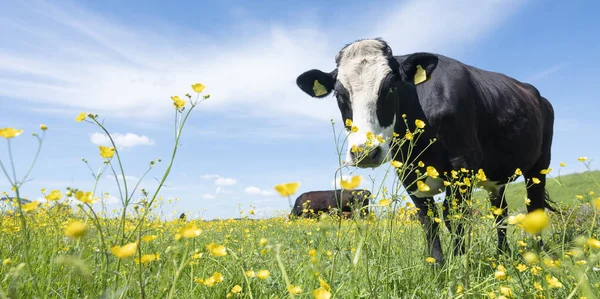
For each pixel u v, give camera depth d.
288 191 1.29
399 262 3.33
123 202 1.89
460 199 4.52
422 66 4.84
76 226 1.32
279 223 7.23
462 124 4.95
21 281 2.05
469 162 4.92
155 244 3.67
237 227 6.11
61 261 1.44
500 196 6.04
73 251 2.08
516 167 5.84
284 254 3.79
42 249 2.84
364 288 2.46
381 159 4.60
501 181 5.86
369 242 2.88
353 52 5.16
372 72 4.93
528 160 6.02
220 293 2.58
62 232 3.12
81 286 2.21
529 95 6.18
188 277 2.82
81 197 1.63
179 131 2.10
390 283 2.87
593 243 1.75
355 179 1.50
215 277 2.23
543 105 6.62
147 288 2.33
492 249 4.30
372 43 5.18
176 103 2.11
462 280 2.37
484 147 5.45
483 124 5.34
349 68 5.02
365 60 5.02
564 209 4.59
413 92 5.11
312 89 5.52
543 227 1.09
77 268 1.85
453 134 4.91
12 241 3.40
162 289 1.77
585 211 4.98
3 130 1.70
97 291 2.23
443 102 4.93
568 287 2.38
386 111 4.86
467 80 5.23
